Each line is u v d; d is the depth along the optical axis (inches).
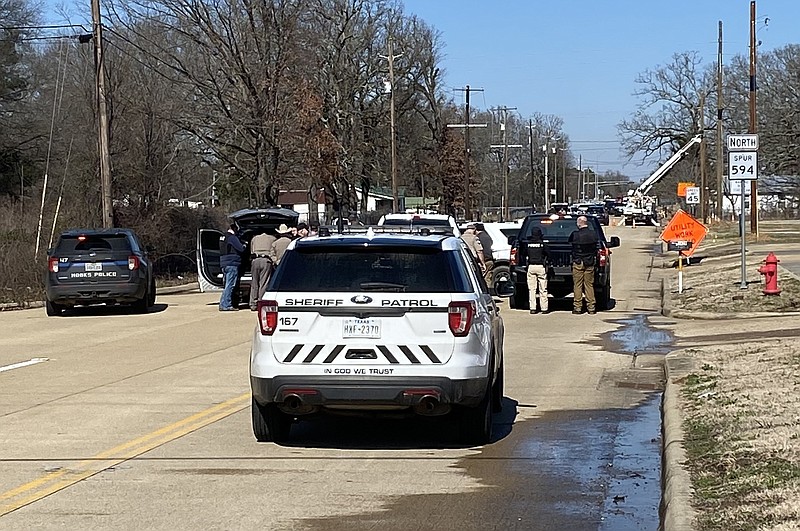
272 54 1696.6
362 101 2420.0
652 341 698.2
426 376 341.7
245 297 1023.0
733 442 333.1
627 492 305.4
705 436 348.5
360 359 343.6
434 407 344.5
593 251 901.8
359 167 2365.9
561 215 958.4
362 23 2367.1
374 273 350.6
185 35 1664.6
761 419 366.6
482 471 333.1
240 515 279.4
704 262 1498.5
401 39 2704.2
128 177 1423.5
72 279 893.2
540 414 437.1
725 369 502.9
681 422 378.3
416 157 3125.0
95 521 273.6
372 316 344.5
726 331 722.2
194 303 1058.7
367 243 355.9
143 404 461.1
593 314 896.9
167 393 490.6
